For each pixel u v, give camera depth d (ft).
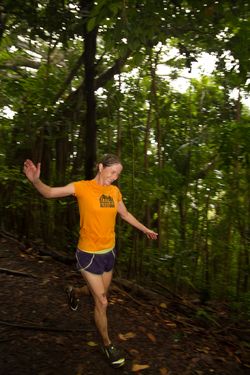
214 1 10.76
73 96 20.01
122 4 8.50
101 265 9.75
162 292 17.54
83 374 9.55
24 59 24.41
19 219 21.39
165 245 20.31
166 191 17.44
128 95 18.03
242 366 12.04
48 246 19.83
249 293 16.81
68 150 21.11
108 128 18.28
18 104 20.08
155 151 20.44
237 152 16.12
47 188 9.46
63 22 16.08
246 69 11.69
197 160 19.86
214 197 19.62
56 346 10.48
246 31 11.06
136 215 18.04
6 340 10.26
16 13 16.44
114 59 19.03
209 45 14.10
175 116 20.86
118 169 9.72
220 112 20.89
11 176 19.34
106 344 10.00
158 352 11.41
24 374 9.11
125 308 14.03
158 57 18.58
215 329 14.89
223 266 19.65
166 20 11.29
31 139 19.21
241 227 17.47
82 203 9.64
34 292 13.62
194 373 10.75
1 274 14.84
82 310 12.92
